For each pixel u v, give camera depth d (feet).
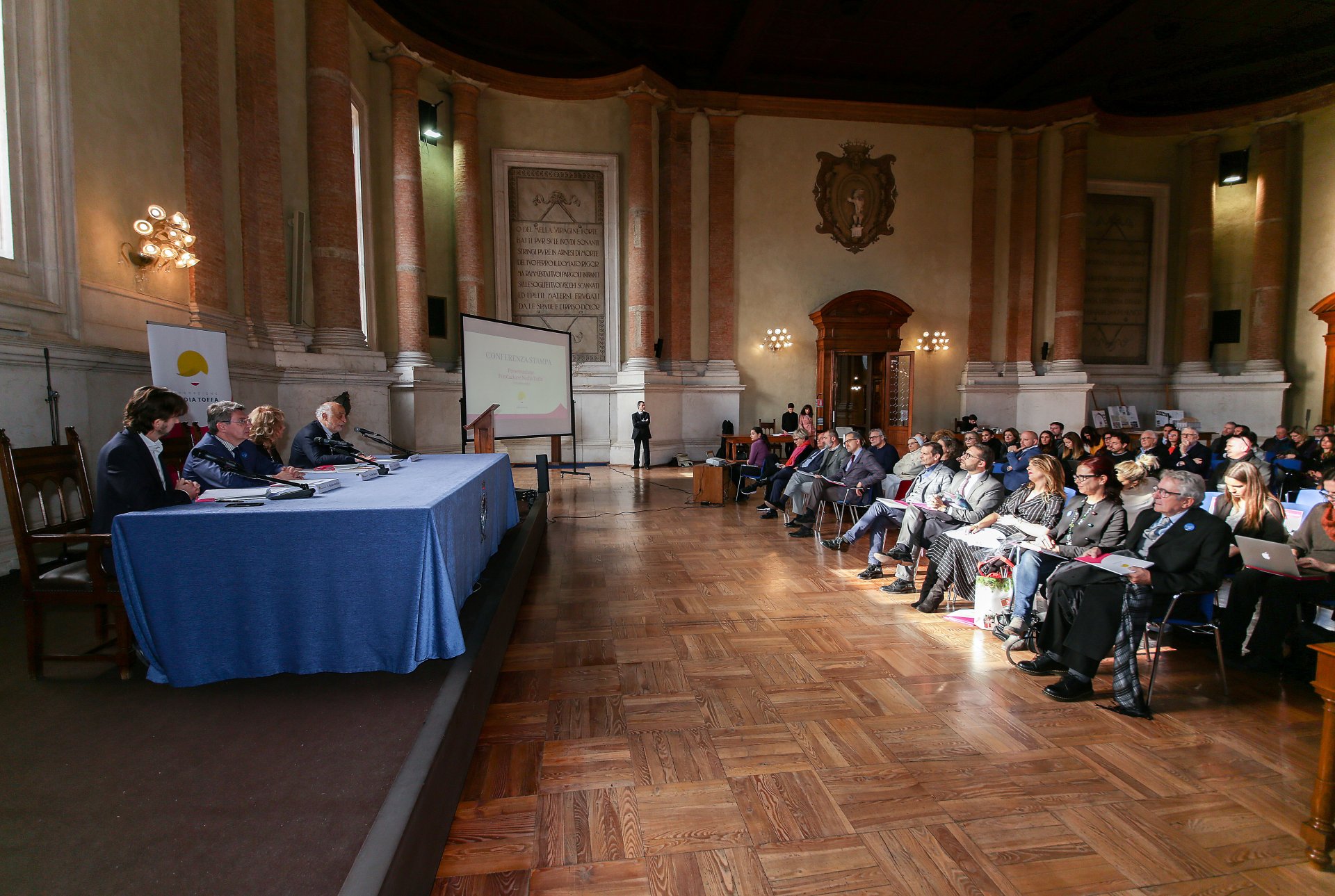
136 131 16.78
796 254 44.86
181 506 8.04
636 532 21.93
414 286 34.76
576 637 12.25
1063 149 45.34
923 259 45.98
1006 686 10.18
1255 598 10.98
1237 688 10.14
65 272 14.10
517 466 41.55
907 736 8.63
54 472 9.09
